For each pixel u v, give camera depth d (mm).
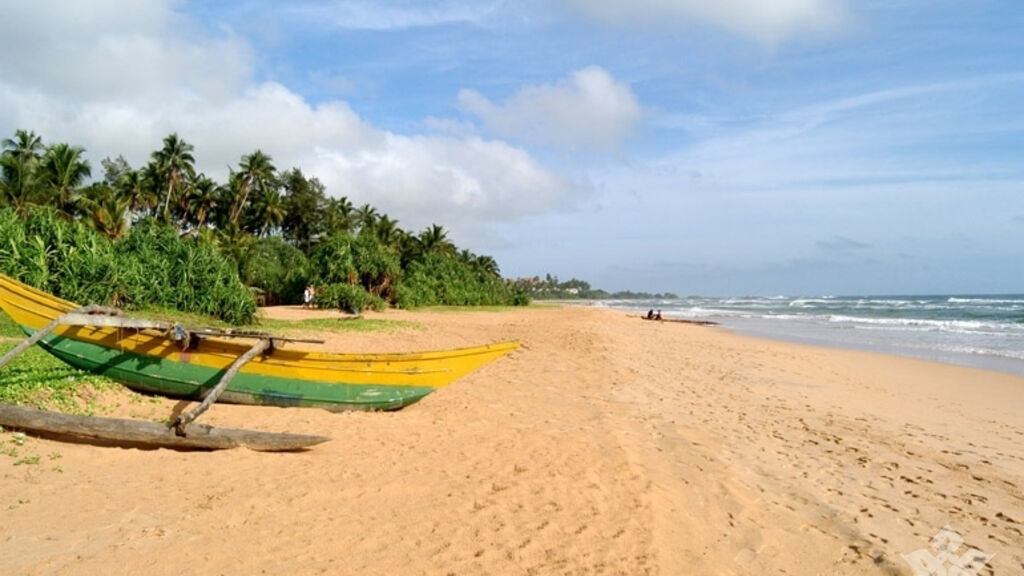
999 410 13219
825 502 7105
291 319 25391
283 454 7371
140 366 9164
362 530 5438
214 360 9305
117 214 32844
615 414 10766
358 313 31125
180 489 6086
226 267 22312
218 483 6309
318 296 34031
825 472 8227
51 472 6242
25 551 4684
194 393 9352
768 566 5492
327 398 9562
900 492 7598
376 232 61688
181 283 20781
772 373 17453
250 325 20891
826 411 12391
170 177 49125
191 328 9070
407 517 5785
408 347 17578
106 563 4586
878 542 6090
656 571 5051
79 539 4938
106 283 18484
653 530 5848
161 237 22297
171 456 6973
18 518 5215
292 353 9383
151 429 7062
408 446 8078
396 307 41875
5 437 6828
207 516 5504
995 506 7258
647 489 6945
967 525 6656
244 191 54969
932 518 6805
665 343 24859
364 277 40688
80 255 18547
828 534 6254
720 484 7469
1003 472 8602
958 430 11219
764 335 32438
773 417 11469
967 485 7980
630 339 25672
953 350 24891
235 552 4887
